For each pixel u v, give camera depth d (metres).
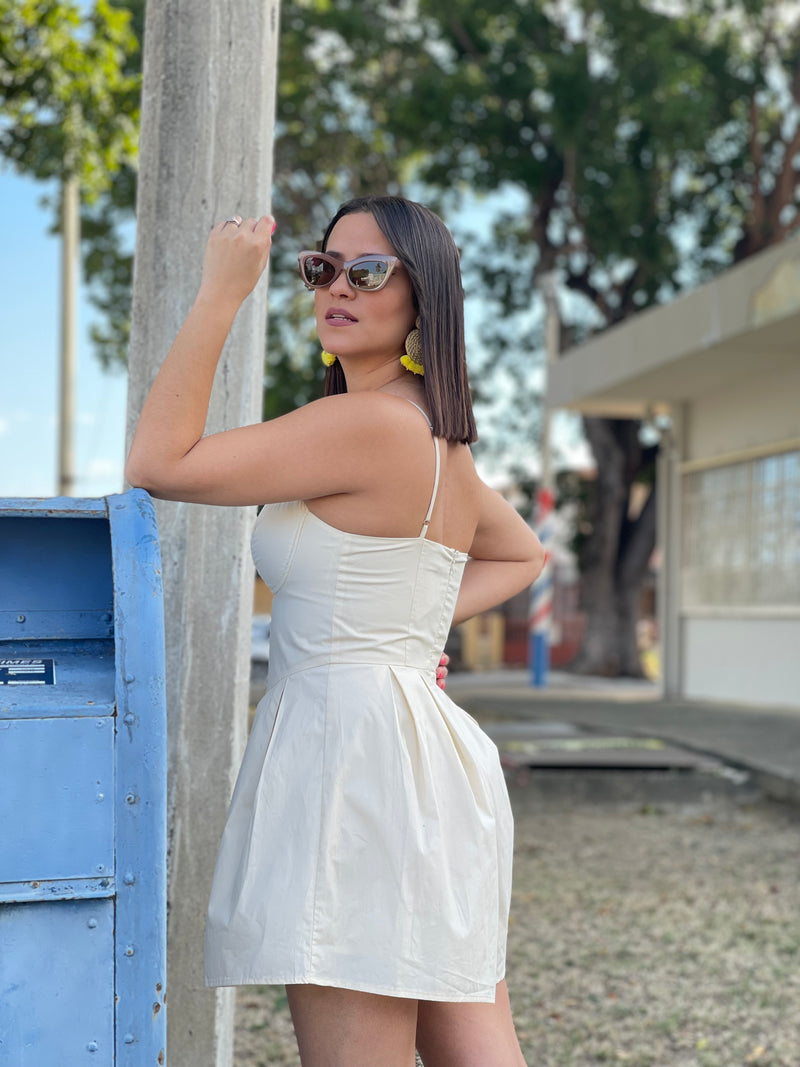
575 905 4.73
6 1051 1.50
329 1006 1.66
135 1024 1.54
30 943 1.52
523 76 17.34
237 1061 3.22
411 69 18.45
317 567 1.76
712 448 13.33
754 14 16.84
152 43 2.45
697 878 5.19
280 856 1.67
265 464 1.70
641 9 17.30
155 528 1.68
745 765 7.54
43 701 1.55
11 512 1.67
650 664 26.05
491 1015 1.87
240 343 2.44
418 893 1.66
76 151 9.89
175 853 2.36
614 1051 3.30
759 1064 3.20
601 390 13.32
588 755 7.93
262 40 2.46
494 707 11.84
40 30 8.90
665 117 16.25
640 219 18.12
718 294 10.45
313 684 1.74
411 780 1.70
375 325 1.87
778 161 18.39
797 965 4.01
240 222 1.76
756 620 12.33
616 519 20.95
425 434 1.79
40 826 1.52
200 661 2.38
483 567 2.17
